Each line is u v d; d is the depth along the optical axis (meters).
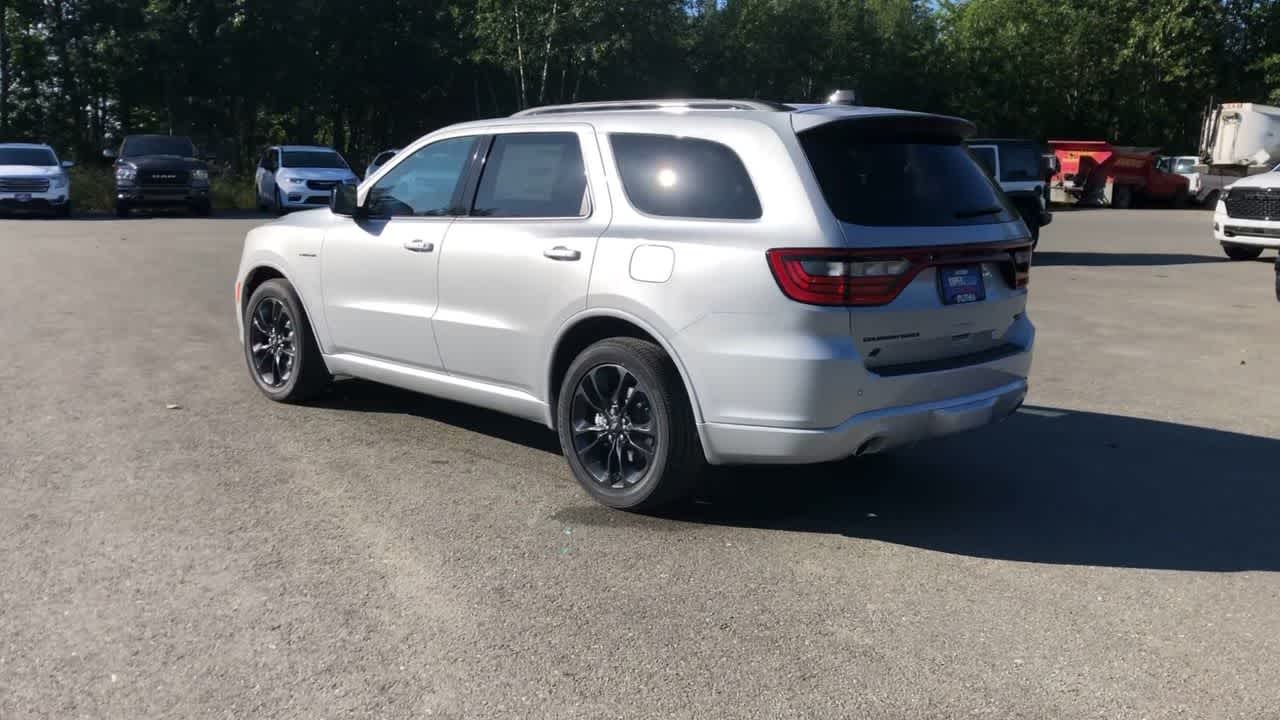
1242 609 3.97
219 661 3.40
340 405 6.83
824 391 4.30
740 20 48.66
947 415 4.65
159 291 12.05
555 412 5.24
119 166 26.16
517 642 3.58
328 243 6.31
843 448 4.41
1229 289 14.34
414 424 6.41
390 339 5.98
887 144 4.69
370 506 4.92
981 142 19.28
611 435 4.90
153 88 40.75
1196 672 3.46
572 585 4.07
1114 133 56.47
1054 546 4.61
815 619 3.81
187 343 8.90
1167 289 14.27
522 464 5.64
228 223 24.25
